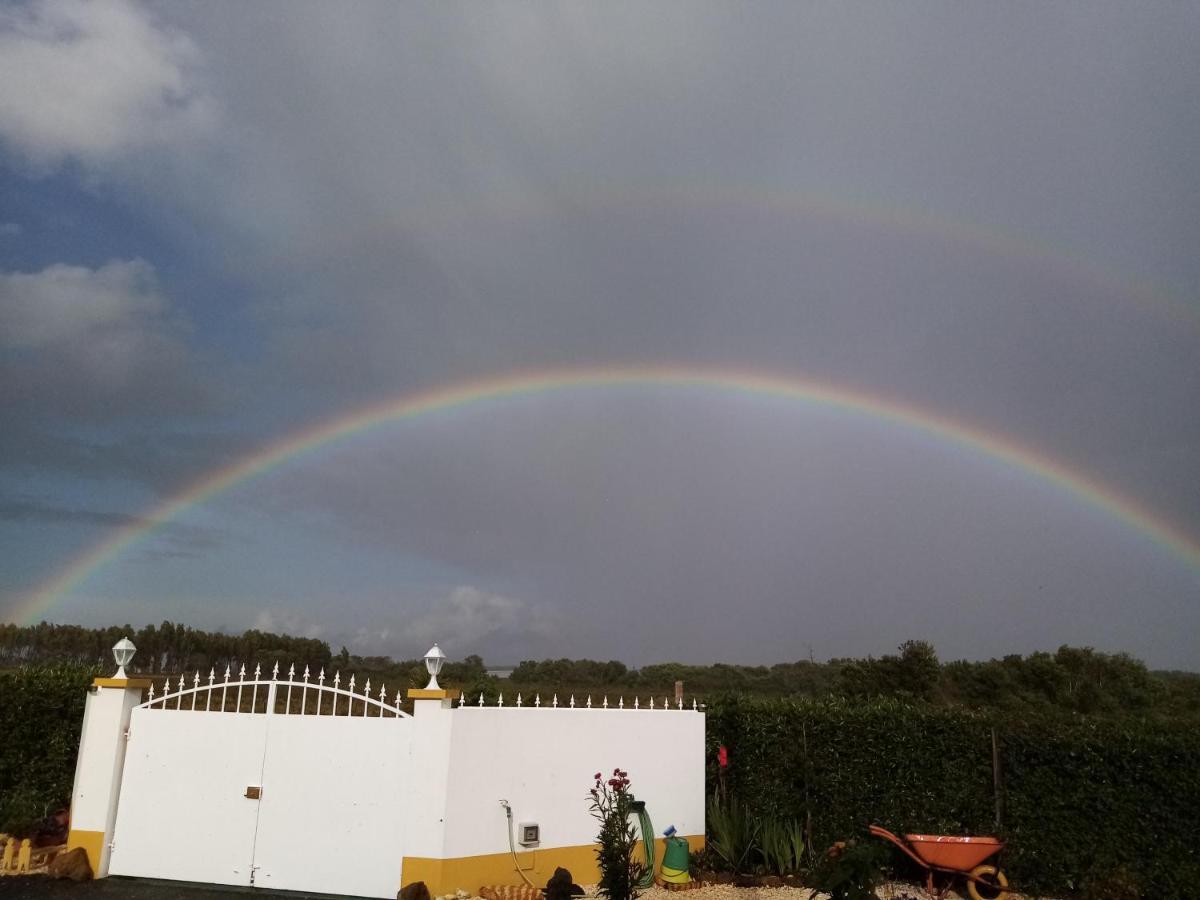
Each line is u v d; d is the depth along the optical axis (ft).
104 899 29.27
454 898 29.48
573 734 34.78
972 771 35.96
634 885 29.09
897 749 37.32
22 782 37.47
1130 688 97.35
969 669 100.01
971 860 32.24
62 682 38.86
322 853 30.81
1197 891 31.53
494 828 31.48
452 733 30.68
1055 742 34.53
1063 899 33.60
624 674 110.42
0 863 32.53
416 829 30.09
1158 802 32.73
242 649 79.92
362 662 76.59
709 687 114.93
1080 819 33.55
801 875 35.45
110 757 32.78
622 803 30.94
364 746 31.35
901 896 31.58
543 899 30.07
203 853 31.63
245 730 32.37
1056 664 99.04
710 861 36.81
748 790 39.45
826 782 37.96
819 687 114.11
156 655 77.51
